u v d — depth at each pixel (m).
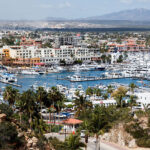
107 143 92.88
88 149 87.25
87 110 120.19
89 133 84.25
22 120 105.88
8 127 69.69
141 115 102.69
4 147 64.12
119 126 96.44
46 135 100.81
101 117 80.62
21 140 71.06
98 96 194.12
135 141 91.00
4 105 88.25
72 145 69.44
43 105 127.25
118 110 113.38
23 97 111.25
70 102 165.38
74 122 106.06
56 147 77.00
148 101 161.88
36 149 73.88
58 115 139.38
